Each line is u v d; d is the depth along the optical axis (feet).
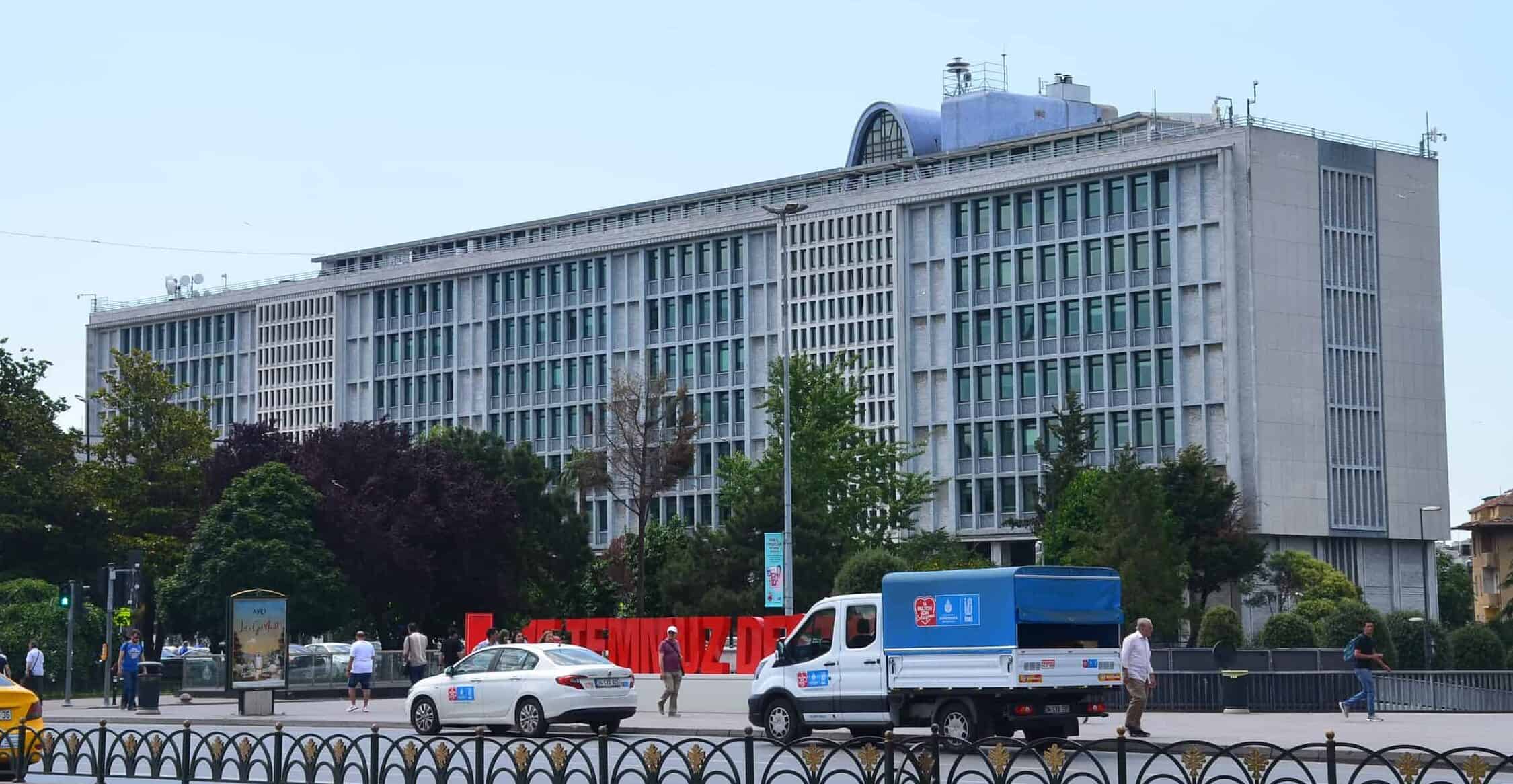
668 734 123.85
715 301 426.51
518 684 123.34
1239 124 356.59
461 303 470.39
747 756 70.74
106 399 283.38
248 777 83.71
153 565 261.24
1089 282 368.89
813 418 298.56
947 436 387.34
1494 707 154.51
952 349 387.14
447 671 127.65
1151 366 358.84
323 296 491.31
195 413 289.33
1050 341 373.40
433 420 472.03
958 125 402.31
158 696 172.04
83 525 250.78
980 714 103.91
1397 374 370.53
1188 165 357.20
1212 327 351.25
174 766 88.33
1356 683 145.89
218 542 256.11
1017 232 380.78
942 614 106.11
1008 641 102.89
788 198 419.33
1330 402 358.02
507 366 459.73
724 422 422.00
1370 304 368.07
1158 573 261.44
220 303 511.40
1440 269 381.19
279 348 499.51
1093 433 334.24
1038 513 327.88
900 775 68.28
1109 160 364.99
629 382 340.39
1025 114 397.80
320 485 278.05
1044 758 66.23
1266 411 347.15
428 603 286.46
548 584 328.90
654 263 438.81
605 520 438.81
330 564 265.13
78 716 163.84
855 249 403.13
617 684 124.06
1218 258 351.25
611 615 344.69
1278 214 354.33
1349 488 359.25
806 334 408.87
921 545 312.29
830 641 112.06
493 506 292.61
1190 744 64.69
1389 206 373.81
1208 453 349.41
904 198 394.93
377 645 283.38
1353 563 360.69
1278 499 346.74
